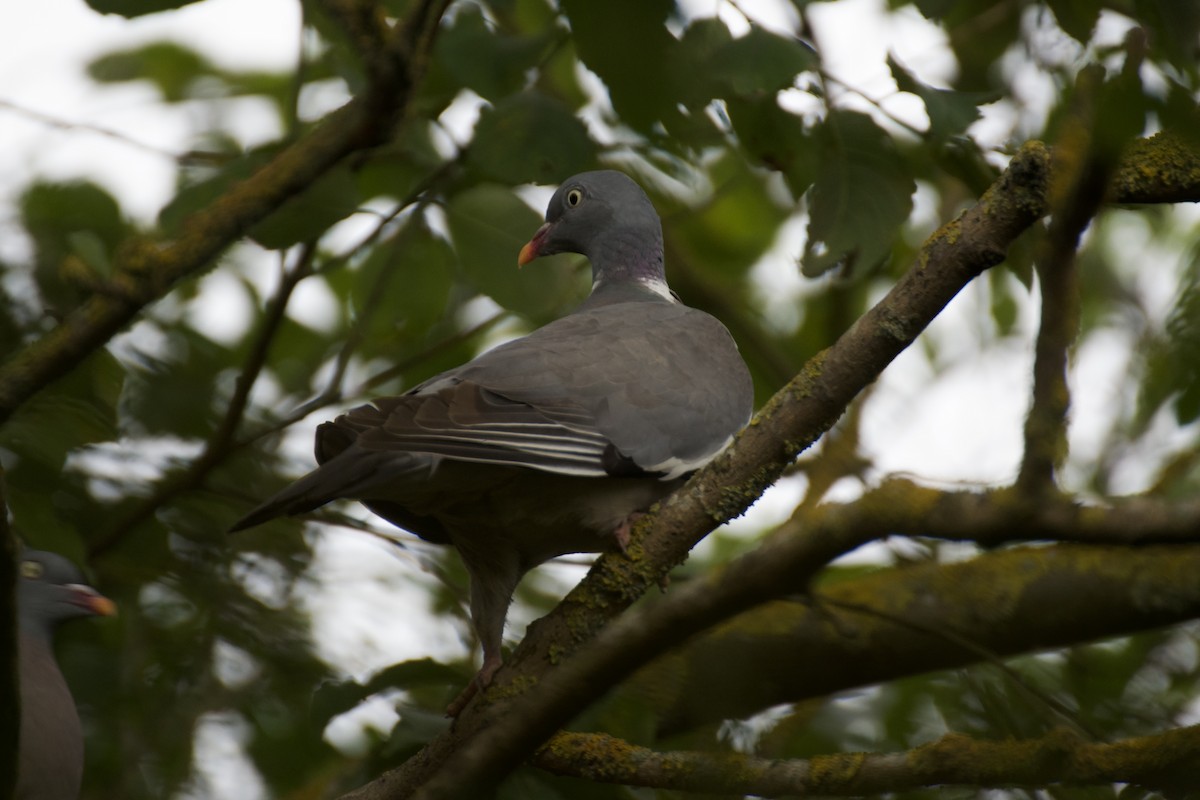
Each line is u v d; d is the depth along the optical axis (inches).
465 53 325.4
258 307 494.3
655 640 246.4
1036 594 336.8
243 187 271.0
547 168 330.0
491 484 295.7
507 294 374.3
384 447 259.3
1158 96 219.3
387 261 395.9
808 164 328.5
